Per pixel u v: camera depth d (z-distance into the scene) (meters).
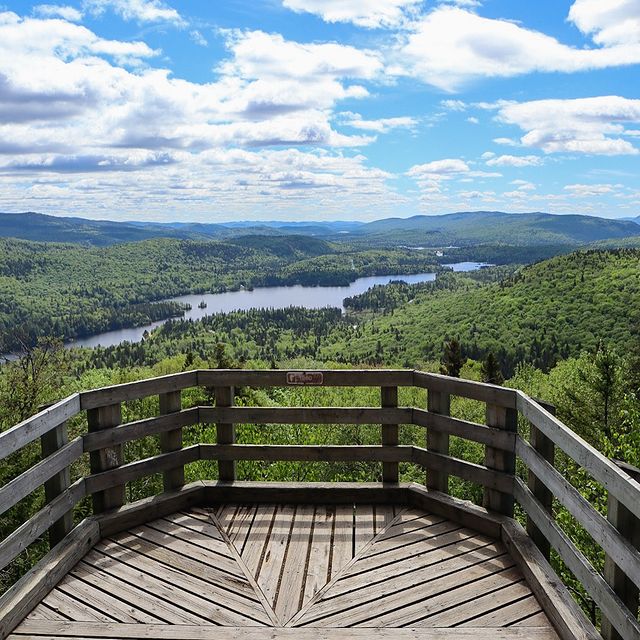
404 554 3.55
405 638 2.74
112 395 3.90
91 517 3.85
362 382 4.23
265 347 165.88
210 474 12.39
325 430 17.05
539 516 3.22
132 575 3.36
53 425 3.40
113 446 3.99
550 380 30.52
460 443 20.86
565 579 8.66
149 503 4.06
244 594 3.15
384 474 4.39
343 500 4.30
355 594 3.13
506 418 3.72
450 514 3.98
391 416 4.26
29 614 2.99
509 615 2.92
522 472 15.55
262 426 14.98
